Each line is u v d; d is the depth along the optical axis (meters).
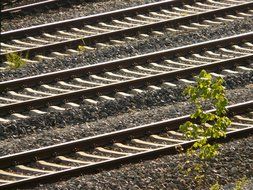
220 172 27.97
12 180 27.69
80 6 39.50
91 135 30.05
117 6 39.44
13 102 32.19
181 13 39.00
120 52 35.84
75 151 29.16
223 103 27.09
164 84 33.41
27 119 31.08
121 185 27.25
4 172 28.11
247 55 34.94
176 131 30.42
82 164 28.41
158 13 39.09
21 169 28.25
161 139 29.83
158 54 35.12
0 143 29.92
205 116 27.45
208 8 39.50
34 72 34.56
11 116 31.36
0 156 28.83
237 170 28.05
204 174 27.86
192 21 38.28
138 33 37.31
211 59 35.25
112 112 31.83
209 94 27.00
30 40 37.00
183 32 37.41
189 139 29.62
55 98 32.09
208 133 27.27
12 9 38.53
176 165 28.19
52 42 36.66
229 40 36.38
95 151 29.25
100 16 38.22
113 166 28.19
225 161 28.47
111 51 35.84
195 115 27.50
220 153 28.77
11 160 28.44
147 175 27.72
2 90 32.97
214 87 27.00
